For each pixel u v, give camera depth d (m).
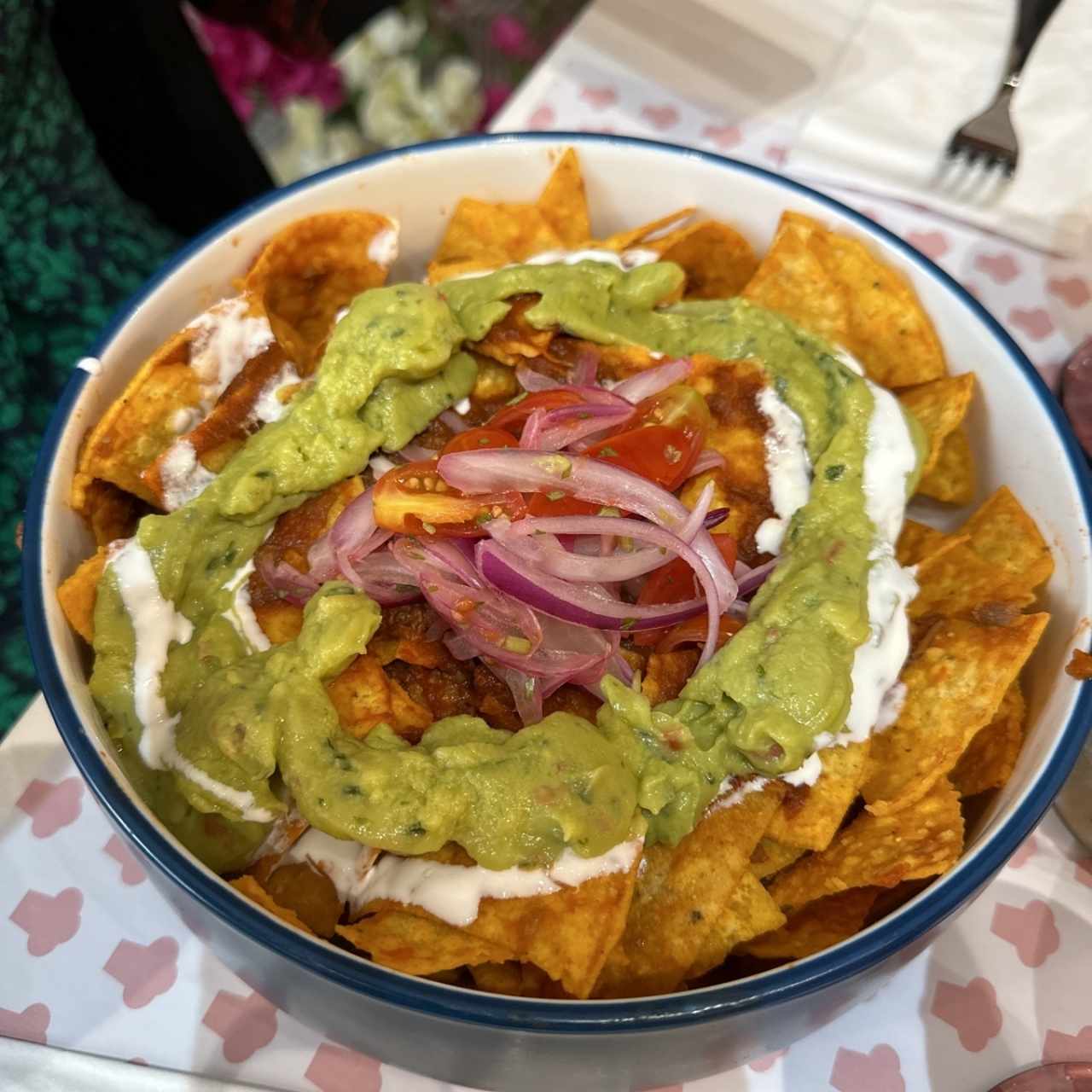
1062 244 0.42
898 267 0.35
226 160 0.51
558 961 0.25
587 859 0.27
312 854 0.28
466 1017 0.23
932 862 0.27
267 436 0.32
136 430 0.32
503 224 0.37
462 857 0.27
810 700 0.28
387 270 0.36
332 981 0.23
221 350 0.33
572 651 0.29
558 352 0.34
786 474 0.33
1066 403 0.39
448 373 0.33
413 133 0.73
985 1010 0.29
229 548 0.31
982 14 0.44
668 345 0.35
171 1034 0.29
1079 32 0.43
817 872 0.28
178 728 0.29
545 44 0.76
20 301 0.43
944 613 0.31
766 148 0.45
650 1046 0.24
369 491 0.31
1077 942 0.30
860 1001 0.28
